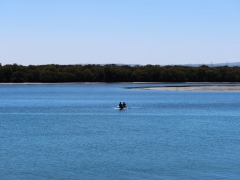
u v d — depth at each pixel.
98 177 40.81
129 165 45.03
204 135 65.12
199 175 41.31
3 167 44.34
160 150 52.75
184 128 73.94
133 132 68.75
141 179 40.19
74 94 198.50
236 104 135.38
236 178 40.38
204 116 96.56
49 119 90.50
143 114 101.38
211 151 52.00
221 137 62.94
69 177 40.84
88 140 60.34
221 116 96.62
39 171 42.81
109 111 109.94
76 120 88.19
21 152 51.59
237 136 63.94
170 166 44.59
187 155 49.72
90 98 168.88
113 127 75.75
